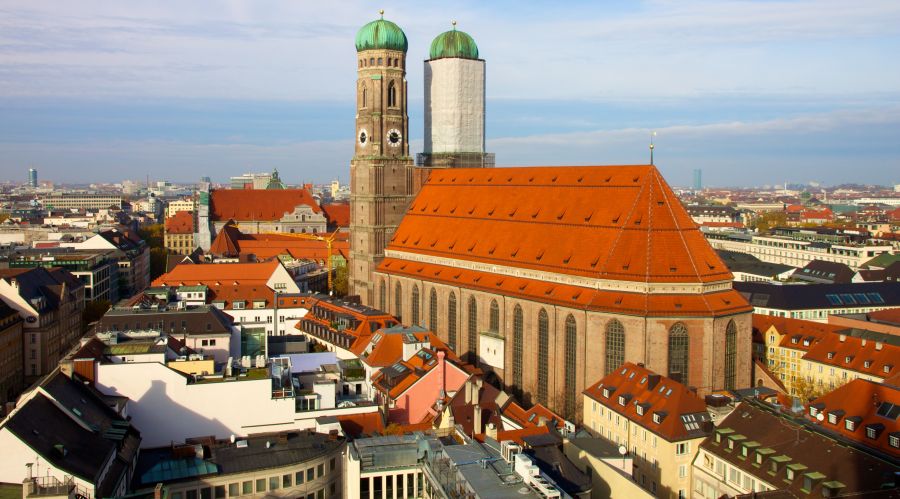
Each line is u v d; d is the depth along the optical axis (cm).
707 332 14038
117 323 14588
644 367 13812
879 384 11069
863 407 10894
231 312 19950
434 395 12975
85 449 8181
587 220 15975
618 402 12381
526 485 7244
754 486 9912
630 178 15738
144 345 11562
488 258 17638
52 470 7462
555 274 15712
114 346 11419
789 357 17362
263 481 9075
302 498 9306
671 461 10994
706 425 11206
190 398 10319
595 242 15450
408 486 8550
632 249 14762
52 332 19738
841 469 9138
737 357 14512
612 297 14525
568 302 14988
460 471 7638
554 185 17462
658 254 14525
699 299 14150
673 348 14112
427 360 13525
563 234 16288
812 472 9288
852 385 11312
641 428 11619
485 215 18788
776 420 10506
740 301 14550
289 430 10656
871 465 9000
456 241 18988
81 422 8669
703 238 15125
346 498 9231
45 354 19125
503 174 19262
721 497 9169
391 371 13800
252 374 10981
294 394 11000
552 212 16962
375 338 15688
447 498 7331
